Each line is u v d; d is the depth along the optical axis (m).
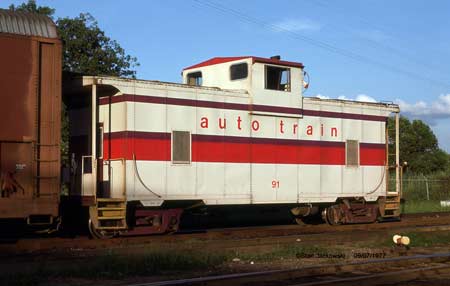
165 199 15.69
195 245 13.60
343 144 19.77
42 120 13.34
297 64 18.48
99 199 14.59
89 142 16.34
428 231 17.11
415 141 68.94
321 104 19.19
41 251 12.73
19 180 12.96
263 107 17.58
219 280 9.08
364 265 10.96
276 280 9.67
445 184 34.19
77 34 27.66
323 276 10.19
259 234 16.67
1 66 12.89
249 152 17.33
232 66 17.97
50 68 13.54
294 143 18.38
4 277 9.47
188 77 19.52
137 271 10.47
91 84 14.71
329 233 16.88
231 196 16.91
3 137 12.81
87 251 12.74
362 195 20.19
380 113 21.05
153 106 15.62
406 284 9.66
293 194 18.25
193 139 16.27
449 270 10.89
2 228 15.35
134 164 15.19
